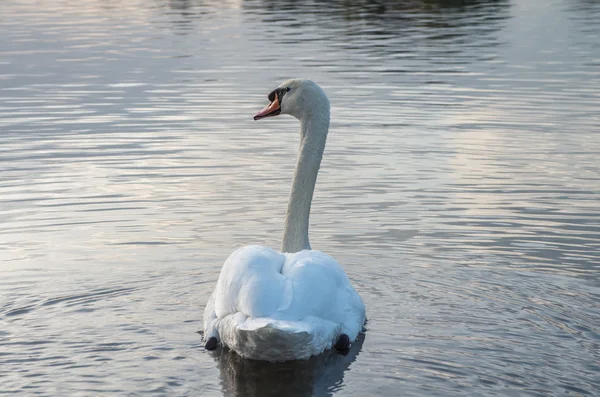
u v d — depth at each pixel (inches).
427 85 829.8
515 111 721.6
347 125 677.3
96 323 328.5
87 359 296.5
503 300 352.2
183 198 501.0
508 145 617.0
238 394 274.1
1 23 1284.4
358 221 460.4
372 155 592.7
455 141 628.4
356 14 1422.2
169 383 280.5
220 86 818.8
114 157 585.0
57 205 486.6
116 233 444.1
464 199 498.3
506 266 395.9
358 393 273.3
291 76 866.8
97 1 1643.7
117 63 942.4
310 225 454.3
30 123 677.9
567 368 288.2
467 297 355.9
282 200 499.5
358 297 316.8
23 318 333.1
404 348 305.0
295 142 629.9
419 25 1284.4
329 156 592.1
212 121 687.7
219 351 303.0
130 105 740.0
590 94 783.7
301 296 285.7
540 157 586.9
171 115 705.0
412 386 277.0
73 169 556.7
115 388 275.7
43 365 291.1
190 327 326.3
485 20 1342.3
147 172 551.8
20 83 833.5
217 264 401.1
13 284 371.9
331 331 288.7
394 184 527.5
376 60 970.1
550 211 477.4
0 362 292.5
